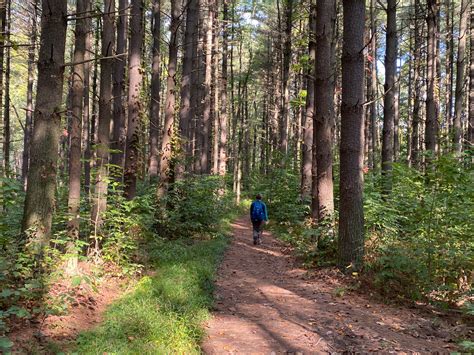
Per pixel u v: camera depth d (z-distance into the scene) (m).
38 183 5.76
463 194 7.05
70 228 7.06
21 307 4.86
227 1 26.19
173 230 11.44
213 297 6.70
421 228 7.40
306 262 9.29
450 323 5.56
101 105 8.22
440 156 7.36
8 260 5.32
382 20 21.48
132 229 9.08
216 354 4.59
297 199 16.42
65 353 4.15
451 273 6.62
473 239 7.02
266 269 9.07
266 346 4.80
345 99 8.12
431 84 13.70
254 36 35.59
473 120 14.61
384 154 12.64
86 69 17.55
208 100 22.02
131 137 10.74
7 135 16.16
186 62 14.93
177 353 4.46
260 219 12.63
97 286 6.38
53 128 5.88
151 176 15.67
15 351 4.00
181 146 13.55
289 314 5.96
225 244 11.71
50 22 5.79
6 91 16.23
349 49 8.10
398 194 9.27
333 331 5.23
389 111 12.59
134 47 10.80
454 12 22.12
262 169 42.59
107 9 8.09
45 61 5.80
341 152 8.17
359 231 7.96
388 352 4.55
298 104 16.88
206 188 13.66
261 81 42.12
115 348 4.36
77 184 7.21
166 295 6.18
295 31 22.67
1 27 12.46
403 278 6.75
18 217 8.86
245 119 43.62
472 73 14.73
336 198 13.47
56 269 5.84
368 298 6.69
